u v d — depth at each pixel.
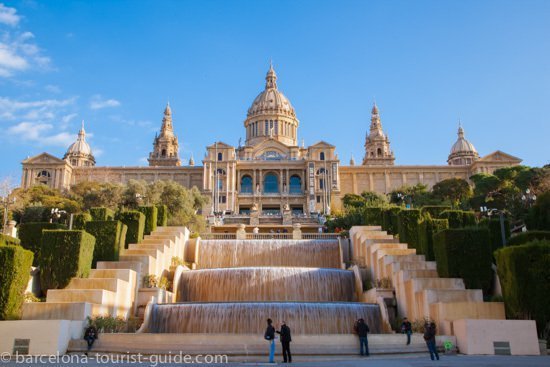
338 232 61.78
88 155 177.38
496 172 103.25
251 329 29.86
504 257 27.94
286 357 23.09
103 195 84.25
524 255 27.09
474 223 42.34
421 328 28.45
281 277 37.75
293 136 176.62
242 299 37.31
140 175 146.75
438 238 34.28
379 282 35.41
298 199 137.00
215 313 30.41
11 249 27.47
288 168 142.38
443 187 115.31
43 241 33.00
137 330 29.73
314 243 47.34
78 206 82.25
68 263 32.47
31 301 29.55
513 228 62.22
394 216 48.78
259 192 137.38
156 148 186.25
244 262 46.50
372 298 34.59
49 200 88.75
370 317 30.70
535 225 46.31
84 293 29.23
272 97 178.38
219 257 46.75
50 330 24.86
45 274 32.53
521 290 26.81
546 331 26.36
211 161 138.12
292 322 29.94
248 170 143.00
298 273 37.88
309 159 139.38
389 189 147.75
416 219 43.38
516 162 143.50
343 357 24.66
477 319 25.81
